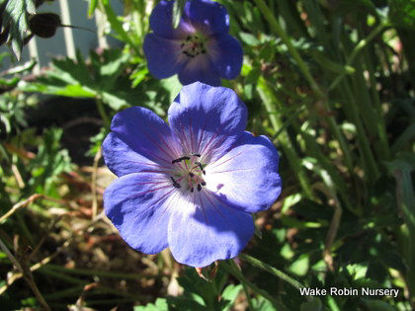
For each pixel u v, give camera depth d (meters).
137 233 0.11
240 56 0.15
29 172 0.23
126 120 0.11
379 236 0.16
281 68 0.18
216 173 0.11
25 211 0.20
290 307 0.13
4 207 0.18
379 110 0.19
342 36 0.19
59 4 0.27
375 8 0.17
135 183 0.11
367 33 0.20
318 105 0.16
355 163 0.21
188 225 0.11
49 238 0.21
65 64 0.19
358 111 0.19
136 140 0.11
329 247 0.16
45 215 0.21
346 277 0.13
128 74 0.19
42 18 0.14
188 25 0.15
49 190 0.21
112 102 0.18
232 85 0.17
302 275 0.16
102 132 0.20
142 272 0.20
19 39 0.12
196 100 0.11
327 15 0.20
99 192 0.22
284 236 0.17
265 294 0.13
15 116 0.22
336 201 0.16
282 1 0.18
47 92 0.19
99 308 0.19
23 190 0.20
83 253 0.21
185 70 0.16
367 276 0.15
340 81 0.18
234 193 0.11
